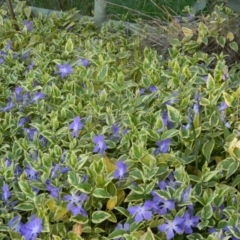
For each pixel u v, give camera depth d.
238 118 1.43
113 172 1.27
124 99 1.67
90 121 1.54
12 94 1.83
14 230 1.26
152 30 2.22
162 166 1.30
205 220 1.18
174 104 1.54
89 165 1.35
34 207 1.31
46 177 1.33
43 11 2.61
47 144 1.54
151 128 1.46
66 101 1.67
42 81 1.85
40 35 2.33
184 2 2.53
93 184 1.26
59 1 2.74
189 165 1.38
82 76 1.81
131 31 2.35
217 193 1.21
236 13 2.07
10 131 1.62
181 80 1.68
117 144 1.47
